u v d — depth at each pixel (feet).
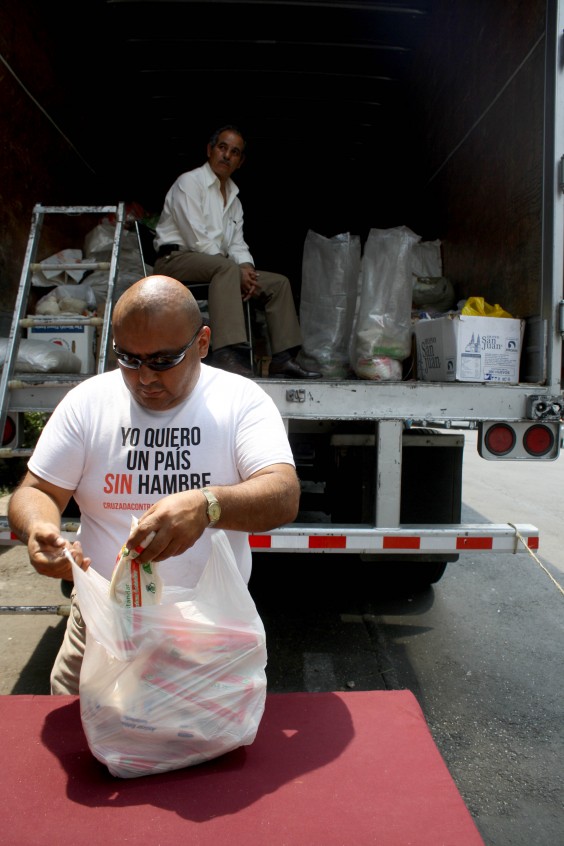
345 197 21.42
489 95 11.85
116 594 3.82
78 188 15.72
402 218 18.42
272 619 11.37
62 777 3.82
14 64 11.90
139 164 20.86
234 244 13.05
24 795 3.67
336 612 11.72
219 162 12.40
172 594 4.05
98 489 4.81
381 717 4.45
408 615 11.66
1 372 9.79
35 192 13.05
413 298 13.71
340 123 19.38
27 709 4.51
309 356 12.32
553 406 8.97
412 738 4.22
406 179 17.92
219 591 3.93
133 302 4.27
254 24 14.78
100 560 4.87
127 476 4.75
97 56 16.08
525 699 8.86
